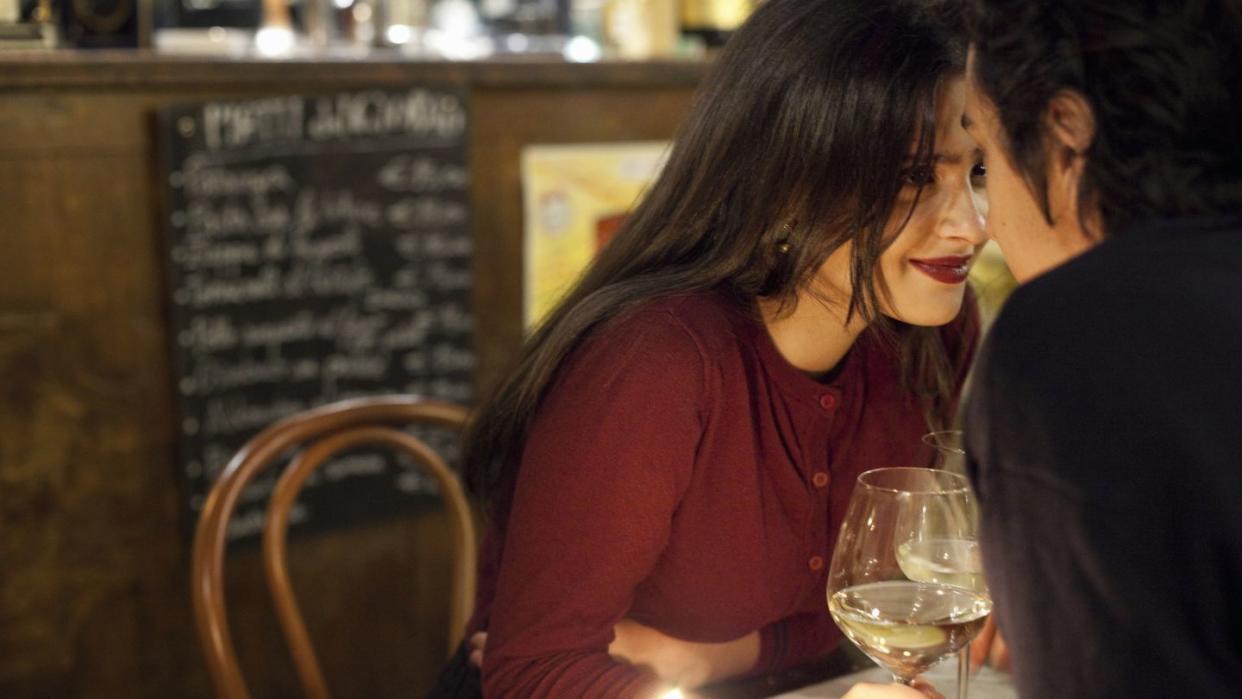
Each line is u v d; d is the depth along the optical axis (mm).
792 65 1049
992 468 750
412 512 2631
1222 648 686
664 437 1101
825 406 1178
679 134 1155
